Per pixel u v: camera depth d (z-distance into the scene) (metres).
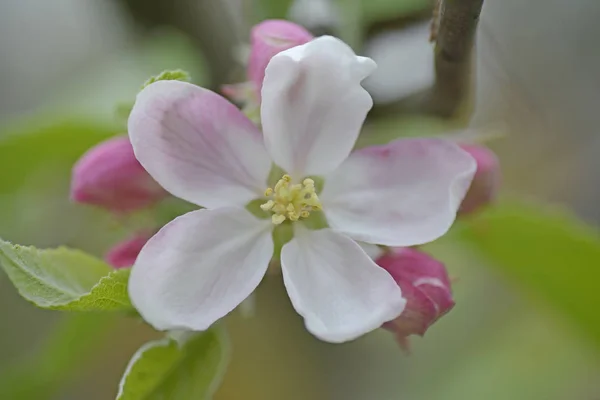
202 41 0.28
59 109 0.29
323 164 0.23
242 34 0.27
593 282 0.28
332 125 0.23
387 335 0.31
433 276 0.23
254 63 0.23
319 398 0.31
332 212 0.23
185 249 0.22
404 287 0.23
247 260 0.23
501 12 0.30
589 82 0.31
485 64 0.28
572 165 0.32
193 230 0.22
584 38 0.31
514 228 0.27
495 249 0.28
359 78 0.22
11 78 0.34
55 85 0.33
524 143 0.31
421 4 0.26
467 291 0.31
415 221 0.23
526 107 0.30
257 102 0.24
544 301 0.28
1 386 0.28
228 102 0.23
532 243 0.27
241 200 0.23
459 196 0.22
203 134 0.23
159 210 0.24
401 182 0.23
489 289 0.32
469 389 0.31
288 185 0.23
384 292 0.22
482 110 0.29
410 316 0.22
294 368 0.31
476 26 0.23
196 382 0.23
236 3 0.28
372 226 0.23
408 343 0.23
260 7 0.26
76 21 0.33
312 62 0.22
